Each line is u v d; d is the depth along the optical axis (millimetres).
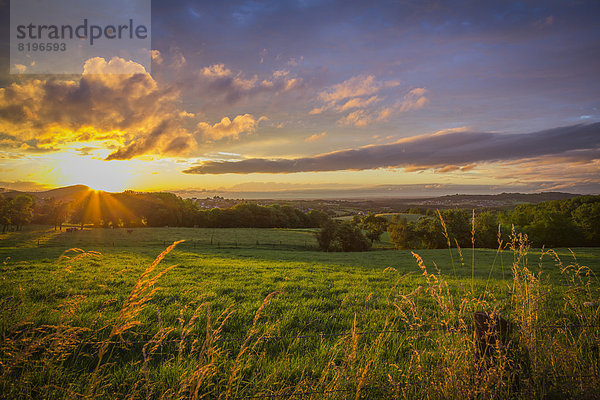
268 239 72500
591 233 63500
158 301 9398
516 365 3076
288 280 15414
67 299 3035
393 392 3260
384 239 93688
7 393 2979
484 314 3320
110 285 12148
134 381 3941
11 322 3238
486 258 30969
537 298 3605
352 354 3312
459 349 3248
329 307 8945
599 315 3865
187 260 27453
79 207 118750
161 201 124250
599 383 3018
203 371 2799
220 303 9172
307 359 4699
